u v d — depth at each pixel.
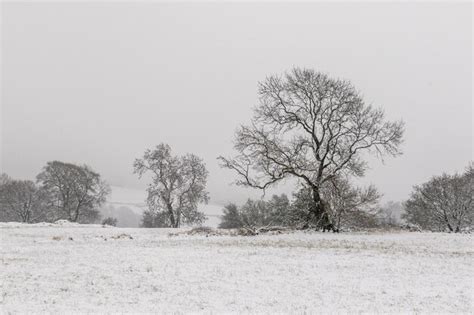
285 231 39.22
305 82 41.22
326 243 29.52
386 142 40.75
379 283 17.22
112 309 13.05
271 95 42.38
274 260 21.80
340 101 41.06
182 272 18.47
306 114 41.81
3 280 16.08
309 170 40.62
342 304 14.33
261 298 14.86
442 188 58.94
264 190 42.12
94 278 16.94
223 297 14.86
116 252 23.78
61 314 12.31
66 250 24.36
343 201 40.38
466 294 15.76
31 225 47.19
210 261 21.19
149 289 15.59
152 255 22.77
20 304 13.17
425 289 16.39
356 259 22.39
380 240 31.91
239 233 37.34
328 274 18.70
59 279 16.58
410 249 26.55
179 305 13.79
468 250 26.50
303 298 14.98
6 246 26.05
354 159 40.88
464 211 56.84
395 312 13.55
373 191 40.91
